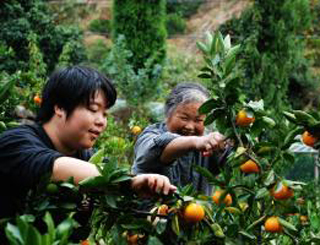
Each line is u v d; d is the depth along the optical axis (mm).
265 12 7363
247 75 7172
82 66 1584
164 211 1605
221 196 1654
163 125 2344
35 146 1467
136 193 1471
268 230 1628
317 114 1573
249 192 1674
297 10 7859
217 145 1767
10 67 6918
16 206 1500
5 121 2102
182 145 1877
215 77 1757
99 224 1641
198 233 1599
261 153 1689
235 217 1795
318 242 1687
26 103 4680
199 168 1657
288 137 1633
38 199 1416
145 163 2016
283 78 7164
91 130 1537
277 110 6973
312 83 10422
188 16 18016
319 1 12695
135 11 9508
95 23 15430
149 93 7602
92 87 1513
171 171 2170
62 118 1540
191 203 1525
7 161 1453
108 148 3846
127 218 1517
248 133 1729
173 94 2264
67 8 15422
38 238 1031
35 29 8438
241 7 16750
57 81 1532
